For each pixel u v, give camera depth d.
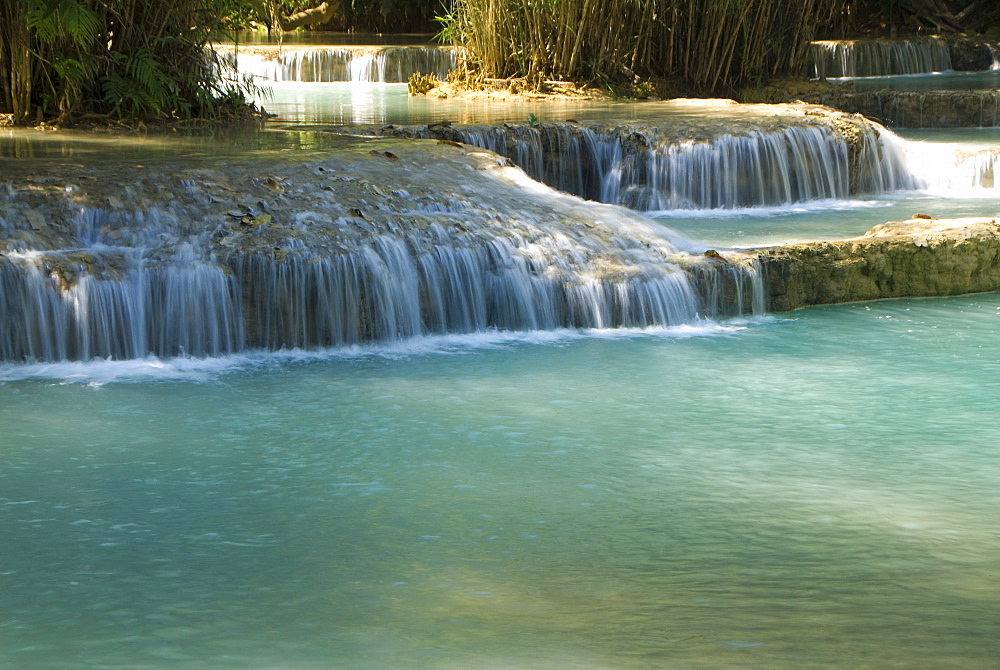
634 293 8.02
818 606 4.04
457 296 7.85
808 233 10.25
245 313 7.34
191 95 12.36
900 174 13.07
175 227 7.65
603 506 5.05
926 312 8.46
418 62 20.48
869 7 24.88
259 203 7.98
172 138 10.61
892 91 17.22
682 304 8.11
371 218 8.02
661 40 17.45
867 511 4.98
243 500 5.11
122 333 7.14
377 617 3.99
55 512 4.95
